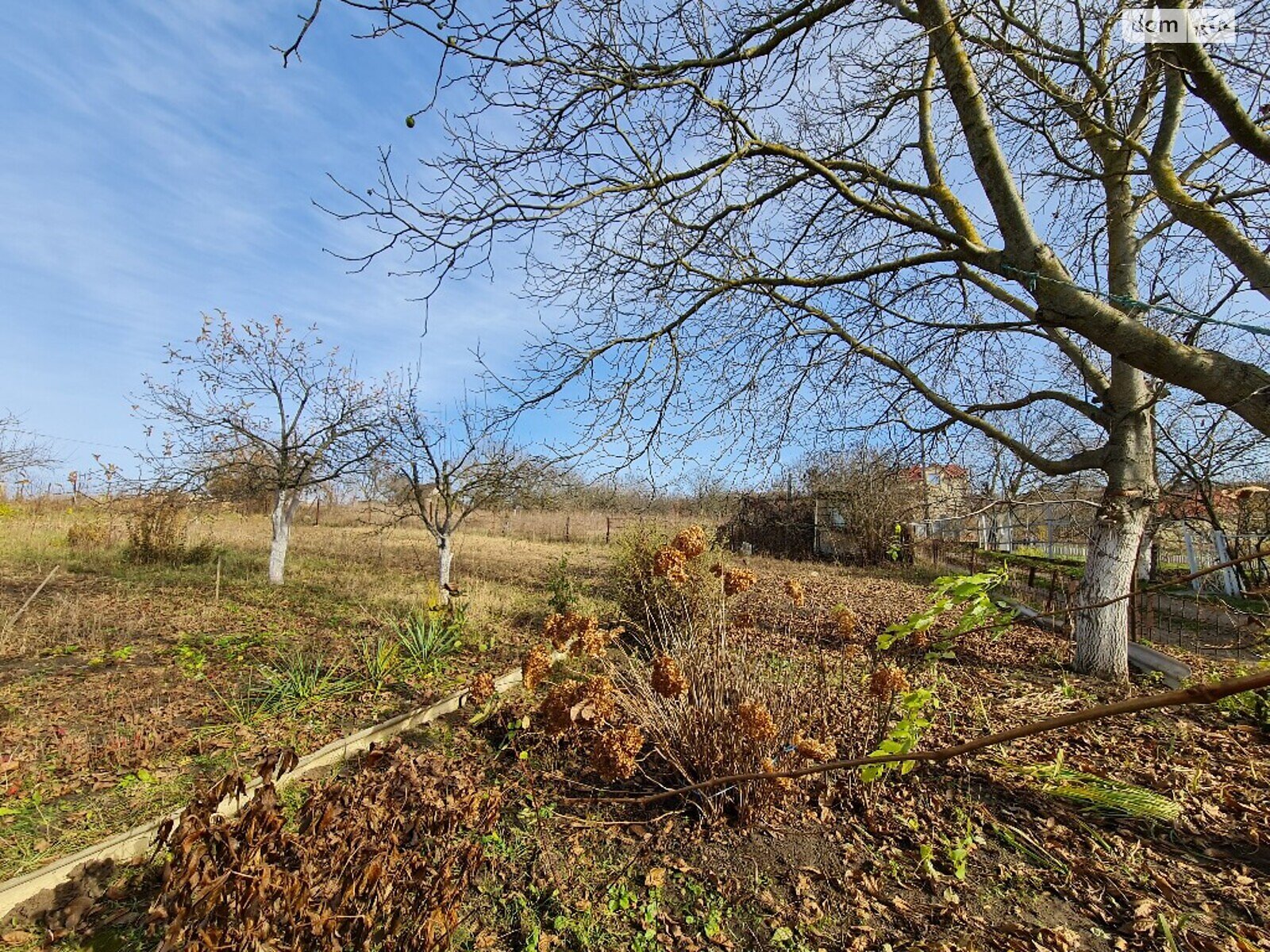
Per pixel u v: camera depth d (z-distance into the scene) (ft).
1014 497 24.25
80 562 35.06
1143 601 26.73
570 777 11.76
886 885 9.08
